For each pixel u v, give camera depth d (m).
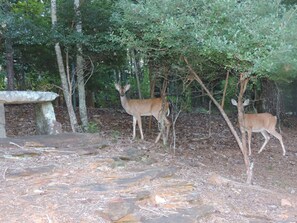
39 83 12.07
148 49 6.06
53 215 3.21
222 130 10.84
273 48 4.41
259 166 7.49
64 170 4.43
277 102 11.85
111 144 6.18
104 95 14.95
